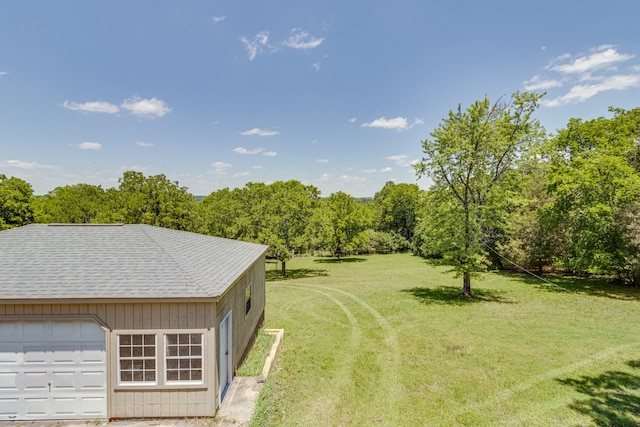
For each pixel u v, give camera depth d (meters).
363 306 18.92
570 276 26.50
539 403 8.21
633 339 12.70
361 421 7.54
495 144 18.00
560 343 12.38
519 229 27.61
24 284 7.42
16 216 30.77
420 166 19.81
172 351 7.50
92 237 9.73
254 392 8.57
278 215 30.88
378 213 57.91
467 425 7.36
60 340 7.38
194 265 8.84
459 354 11.52
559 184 21.89
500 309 17.53
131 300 7.28
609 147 21.72
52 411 7.39
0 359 7.34
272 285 26.69
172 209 27.48
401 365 10.65
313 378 9.70
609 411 7.77
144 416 7.42
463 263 20.23
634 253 19.91
